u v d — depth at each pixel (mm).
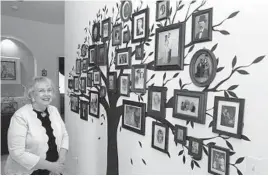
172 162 1270
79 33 2535
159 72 1362
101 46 2021
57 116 1801
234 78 946
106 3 1985
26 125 1536
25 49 4742
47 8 3787
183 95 1183
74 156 2670
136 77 1552
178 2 1233
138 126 1536
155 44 1379
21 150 1481
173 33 1247
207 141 1066
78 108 2547
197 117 1101
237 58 935
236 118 931
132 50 1614
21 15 4211
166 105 1309
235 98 937
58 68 4969
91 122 2266
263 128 843
